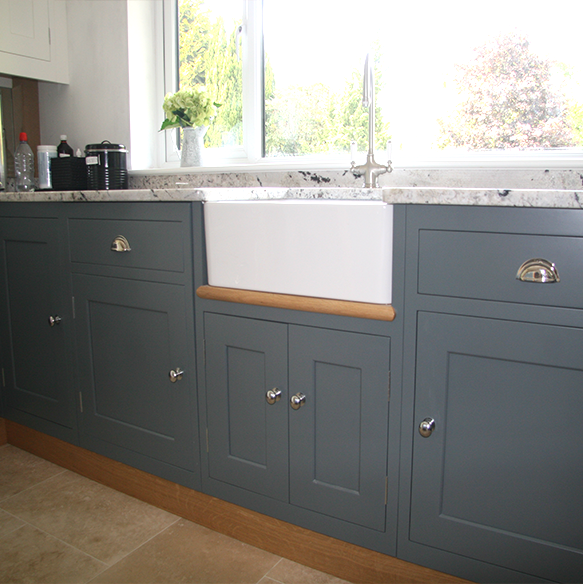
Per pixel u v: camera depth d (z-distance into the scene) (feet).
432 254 3.51
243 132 7.05
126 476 5.62
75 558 4.63
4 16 7.09
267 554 4.65
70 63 7.91
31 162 7.79
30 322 6.18
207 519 5.02
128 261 5.07
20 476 6.06
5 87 7.91
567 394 3.25
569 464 3.31
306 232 3.92
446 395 3.61
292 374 4.19
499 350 3.39
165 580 4.35
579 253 3.09
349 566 4.24
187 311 4.72
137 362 5.22
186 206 4.58
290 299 4.04
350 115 6.32
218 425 4.70
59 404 6.07
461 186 5.41
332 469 4.13
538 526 3.45
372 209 3.62
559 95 5.15
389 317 3.65
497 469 3.52
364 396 3.89
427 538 3.82
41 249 5.88
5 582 4.33
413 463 3.78
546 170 4.98
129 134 7.46
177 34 7.57
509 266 3.28
